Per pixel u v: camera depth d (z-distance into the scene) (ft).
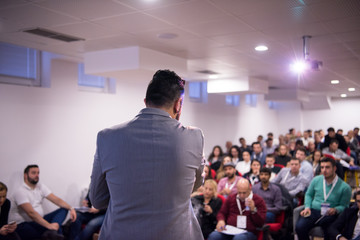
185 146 3.64
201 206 15.06
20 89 18.08
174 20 12.73
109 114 22.98
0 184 13.78
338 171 21.09
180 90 3.94
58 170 19.75
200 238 3.84
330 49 18.04
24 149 18.17
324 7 11.44
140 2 10.79
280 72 25.79
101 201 3.84
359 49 18.07
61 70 20.15
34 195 15.87
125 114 24.16
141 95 25.49
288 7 11.39
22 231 14.62
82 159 21.09
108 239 3.55
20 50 18.95
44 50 17.61
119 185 3.50
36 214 15.06
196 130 3.85
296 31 14.47
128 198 3.47
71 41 15.72
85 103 21.44
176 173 3.54
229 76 27.63
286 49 17.90
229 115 37.09
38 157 18.79
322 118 51.57
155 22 12.96
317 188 15.16
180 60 19.56
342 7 11.43
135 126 3.66
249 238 13.10
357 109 49.62
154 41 15.84
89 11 11.64
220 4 11.03
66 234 15.90
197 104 32.09
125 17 12.32
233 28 13.91
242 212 13.99
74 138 20.70
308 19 12.77
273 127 49.03
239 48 17.57
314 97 49.55
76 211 16.30
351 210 13.12
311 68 16.39
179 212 3.55
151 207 3.46
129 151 3.53
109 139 3.62
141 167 3.50
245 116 40.34
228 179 19.26
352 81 31.55
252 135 42.04
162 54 18.08
